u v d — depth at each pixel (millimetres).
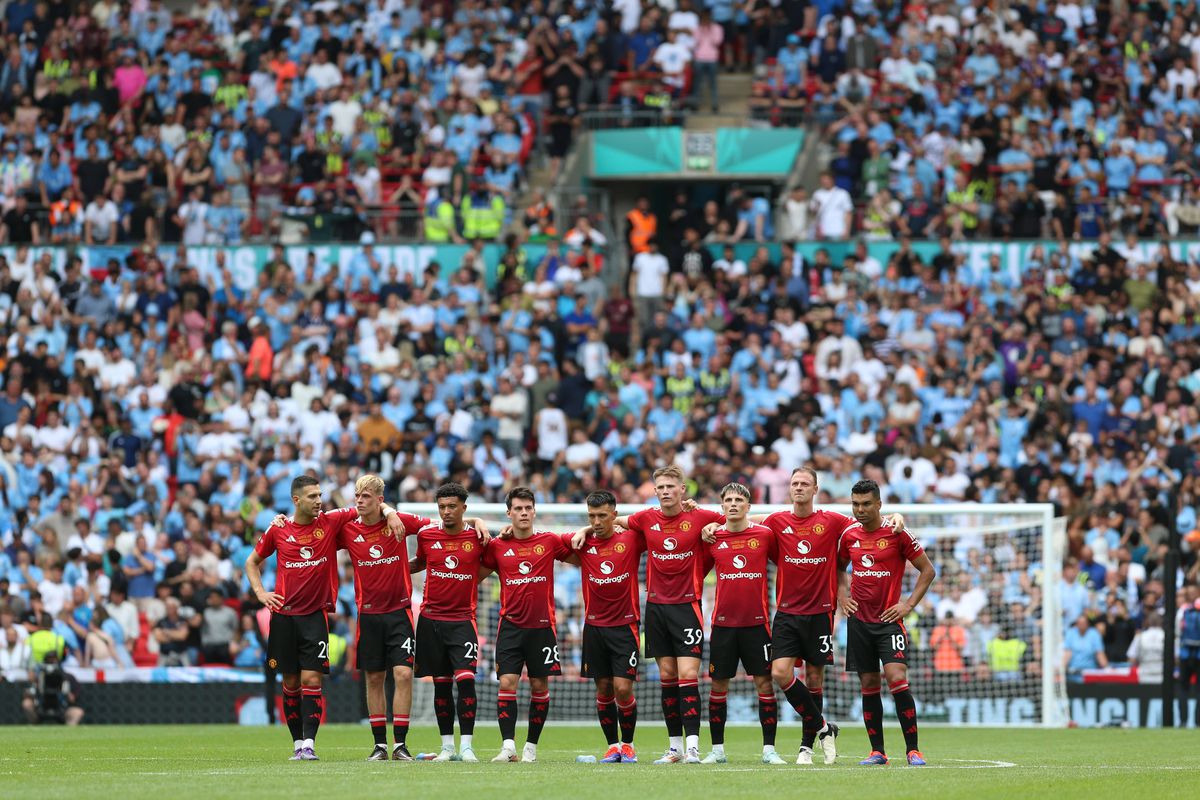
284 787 38312
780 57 121312
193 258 109438
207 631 85562
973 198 114188
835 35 120562
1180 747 59656
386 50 123688
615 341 105625
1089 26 125188
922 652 81250
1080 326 104438
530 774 42562
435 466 97125
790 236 112000
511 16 125250
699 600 48906
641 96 117812
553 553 49906
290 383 101500
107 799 35656
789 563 48250
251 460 96375
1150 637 82750
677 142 115750
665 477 48562
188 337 106250
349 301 106438
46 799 35812
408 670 49594
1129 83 122750
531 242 109688
